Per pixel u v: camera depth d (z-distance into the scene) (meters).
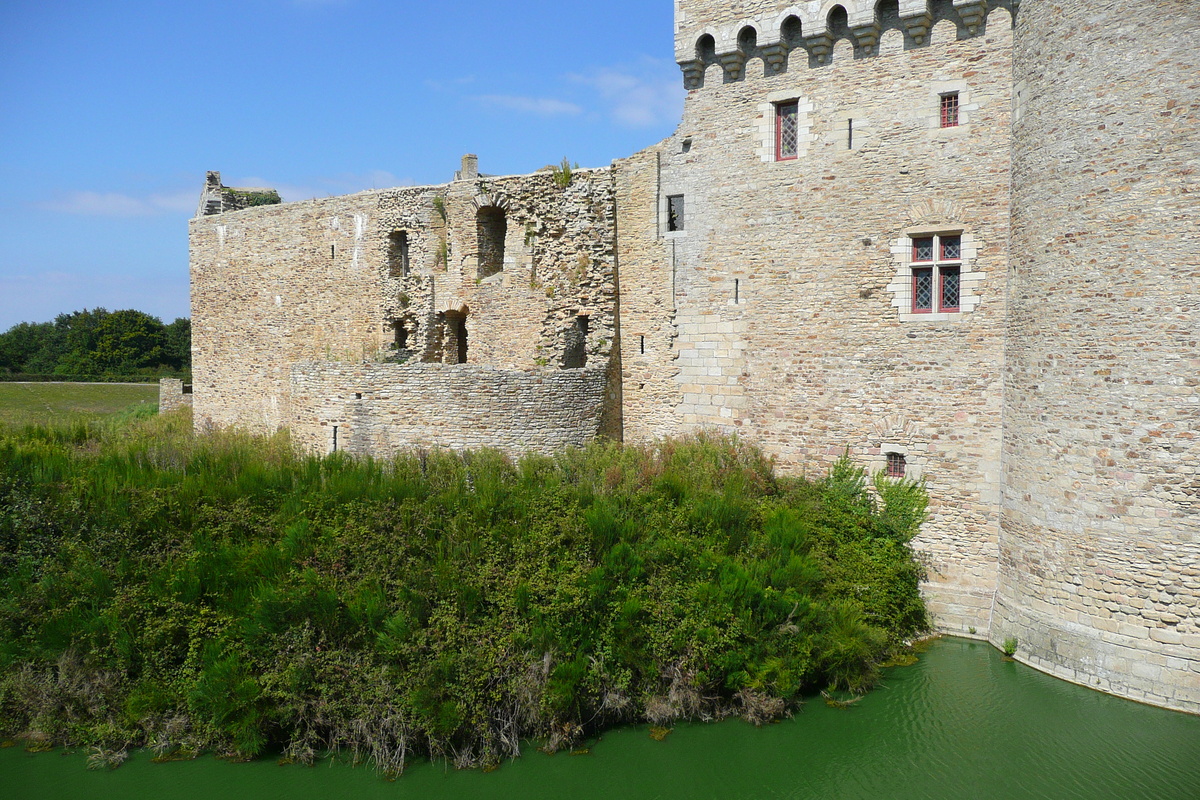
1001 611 15.34
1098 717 12.77
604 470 17.08
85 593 13.90
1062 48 13.77
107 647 13.30
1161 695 12.70
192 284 32.47
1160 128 12.62
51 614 13.67
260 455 18.16
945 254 16.83
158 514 14.91
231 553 14.20
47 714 13.13
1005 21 15.92
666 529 15.52
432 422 19.83
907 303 17.11
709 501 16.08
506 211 23.16
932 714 13.61
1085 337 13.45
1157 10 12.64
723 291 19.44
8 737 13.36
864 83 17.41
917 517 16.83
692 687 13.65
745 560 15.34
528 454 18.31
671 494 16.45
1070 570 13.74
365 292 26.80
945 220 16.61
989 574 16.20
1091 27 13.32
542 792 12.09
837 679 14.44
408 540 14.39
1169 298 12.59
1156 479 12.75
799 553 15.91
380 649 12.92
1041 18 14.24
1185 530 12.54
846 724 13.48
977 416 16.38
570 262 21.69
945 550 16.64
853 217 17.62
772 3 18.09
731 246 19.25
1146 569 12.85
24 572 14.47
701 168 19.62
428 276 24.34
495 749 12.77
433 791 12.11
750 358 19.09
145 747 12.97
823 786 12.01
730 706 13.83
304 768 12.49
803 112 18.12
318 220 28.00
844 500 17.31
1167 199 12.59
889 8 17.05
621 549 14.35
